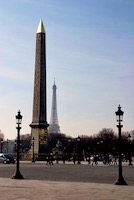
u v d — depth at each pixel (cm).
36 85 10744
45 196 2395
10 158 9825
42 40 10438
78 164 9669
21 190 2748
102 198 2314
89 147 18912
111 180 3869
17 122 3978
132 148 17688
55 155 12775
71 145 18850
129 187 3059
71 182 3516
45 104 10938
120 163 3388
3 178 3956
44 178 4066
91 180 3847
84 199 2255
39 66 10569
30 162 10225
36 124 10994
